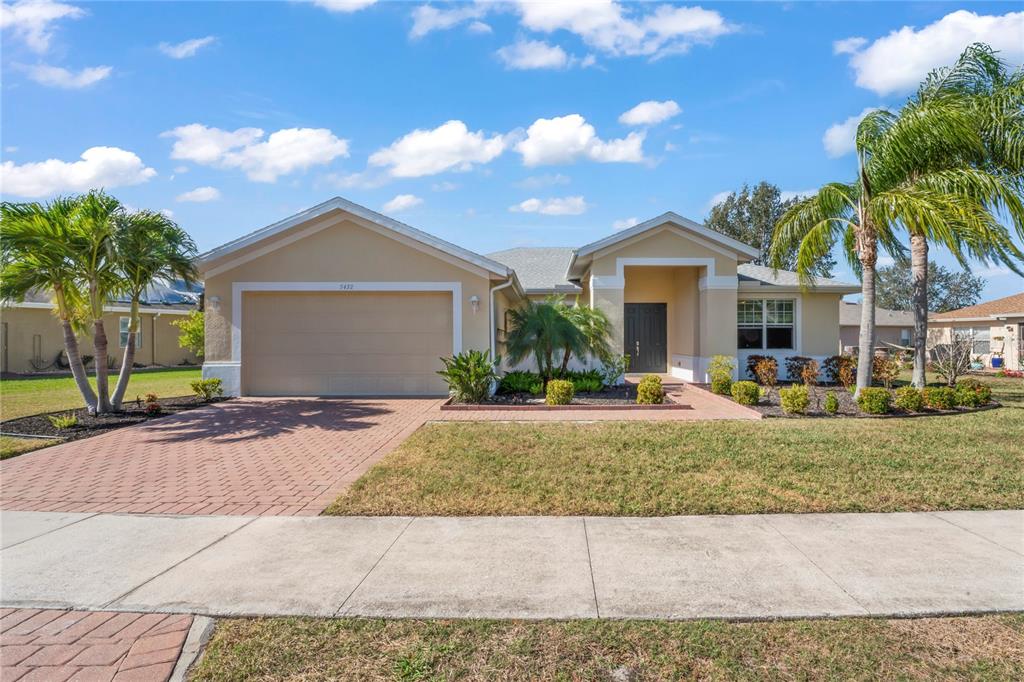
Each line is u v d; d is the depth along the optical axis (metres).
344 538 5.01
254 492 6.40
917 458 7.50
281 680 3.09
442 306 14.38
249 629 3.55
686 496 6.03
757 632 3.48
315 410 12.05
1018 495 6.02
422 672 3.13
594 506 5.77
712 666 3.17
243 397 14.09
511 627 3.56
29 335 23.84
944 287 56.16
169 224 12.23
